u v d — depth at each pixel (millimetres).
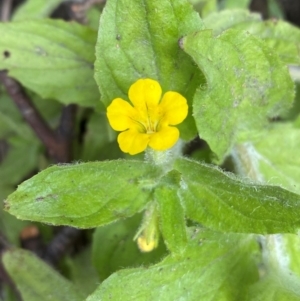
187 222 110
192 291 101
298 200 85
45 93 129
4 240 142
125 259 117
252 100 109
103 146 154
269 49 100
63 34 129
